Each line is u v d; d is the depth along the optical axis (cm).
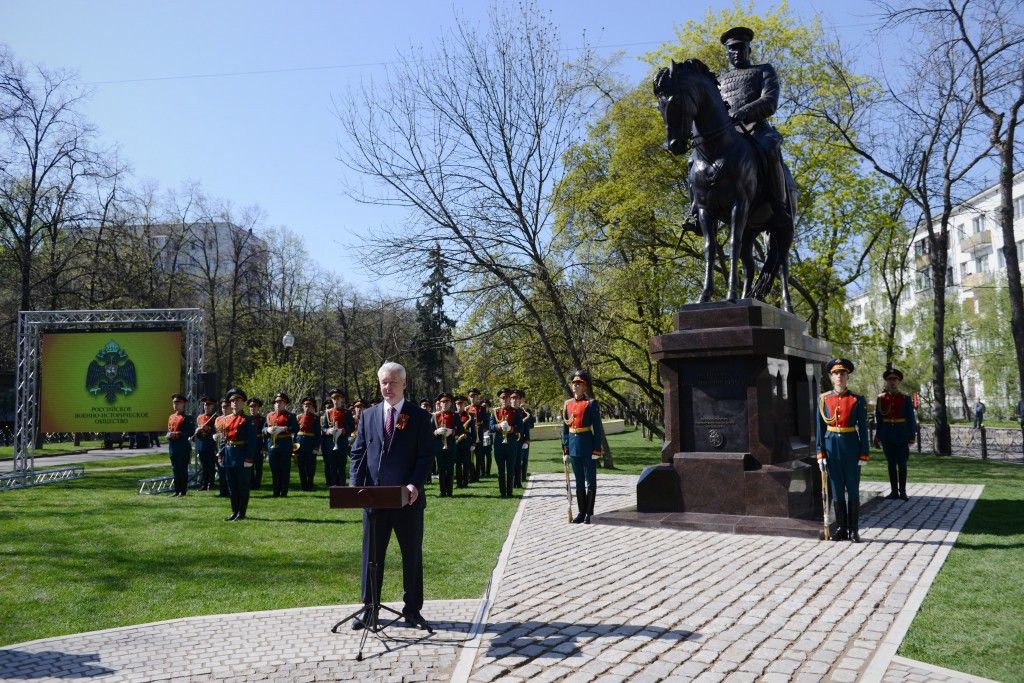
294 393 3384
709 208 1059
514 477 1659
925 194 2523
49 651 516
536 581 693
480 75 1997
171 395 1841
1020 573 695
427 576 727
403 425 564
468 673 452
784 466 977
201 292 4403
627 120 2353
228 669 473
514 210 2030
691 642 508
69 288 3362
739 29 1180
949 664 460
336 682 447
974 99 2234
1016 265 2212
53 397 1836
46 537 996
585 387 1085
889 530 944
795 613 576
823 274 2427
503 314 2308
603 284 2448
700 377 1026
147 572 775
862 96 2495
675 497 1018
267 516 1202
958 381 4938
